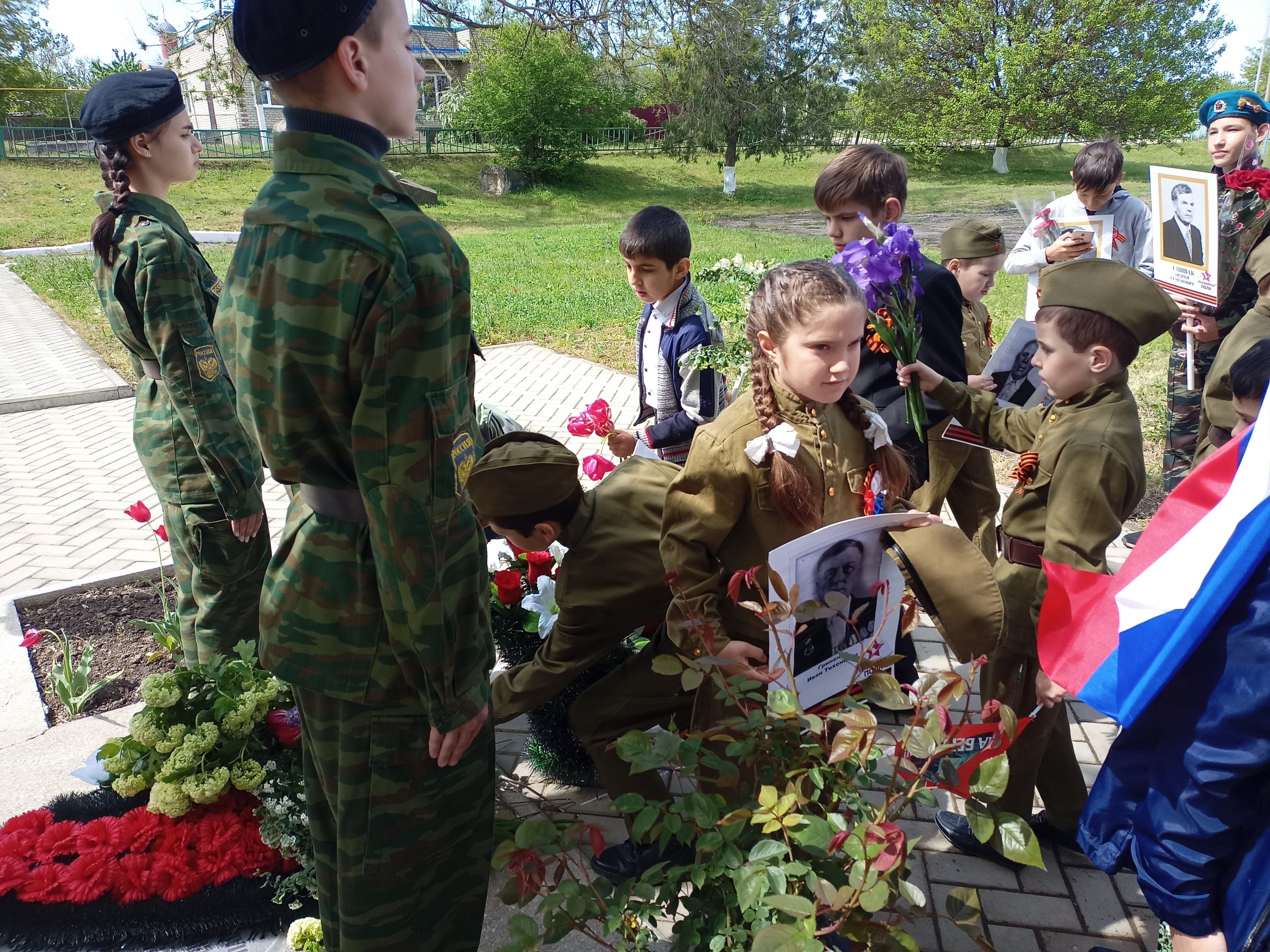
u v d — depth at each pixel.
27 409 8.25
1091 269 2.40
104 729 3.45
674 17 11.84
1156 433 6.73
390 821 1.89
